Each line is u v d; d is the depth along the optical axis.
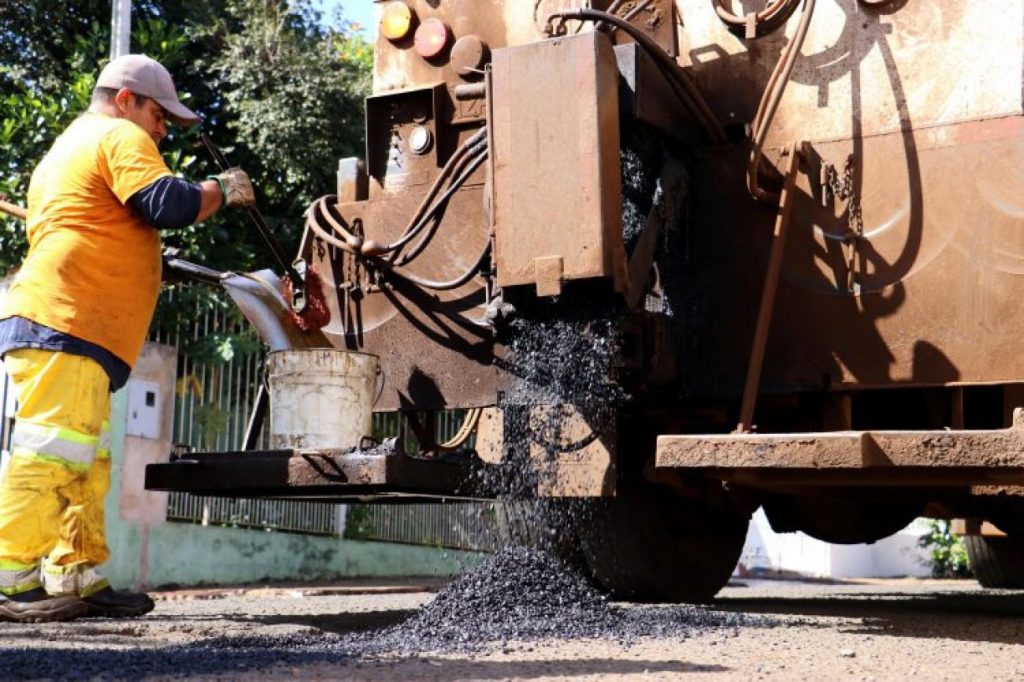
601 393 5.40
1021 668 4.19
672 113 5.65
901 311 5.34
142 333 5.57
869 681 3.75
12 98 13.54
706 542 6.88
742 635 5.08
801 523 6.83
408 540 13.98
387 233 6.42
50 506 5.34
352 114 16.06
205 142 5.90
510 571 5.44
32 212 5.52
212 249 14.02
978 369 5.18
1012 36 5.23
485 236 6.13
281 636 4.97
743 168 5.72
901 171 5.39
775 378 5.57
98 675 3.61
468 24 6.33
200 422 11.24
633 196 5.64
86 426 5.35
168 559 10.69
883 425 5.84
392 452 5.20
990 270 5.18
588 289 5.39
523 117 5.21
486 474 5.58
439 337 6.20
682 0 5.98
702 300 5.75
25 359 5.30
